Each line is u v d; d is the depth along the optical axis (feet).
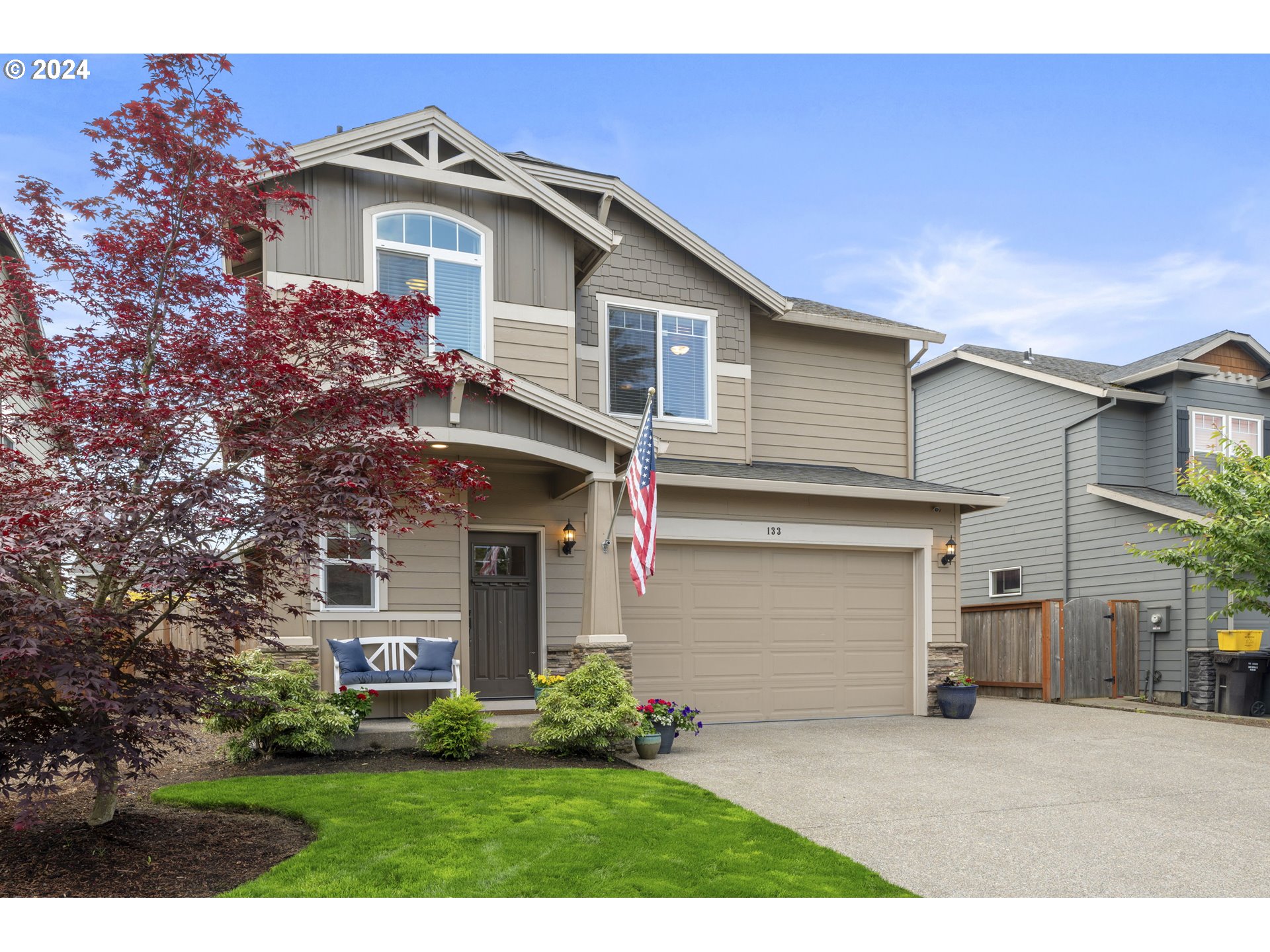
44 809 23.03
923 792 28.04
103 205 22.18
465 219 40.22
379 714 35.76
